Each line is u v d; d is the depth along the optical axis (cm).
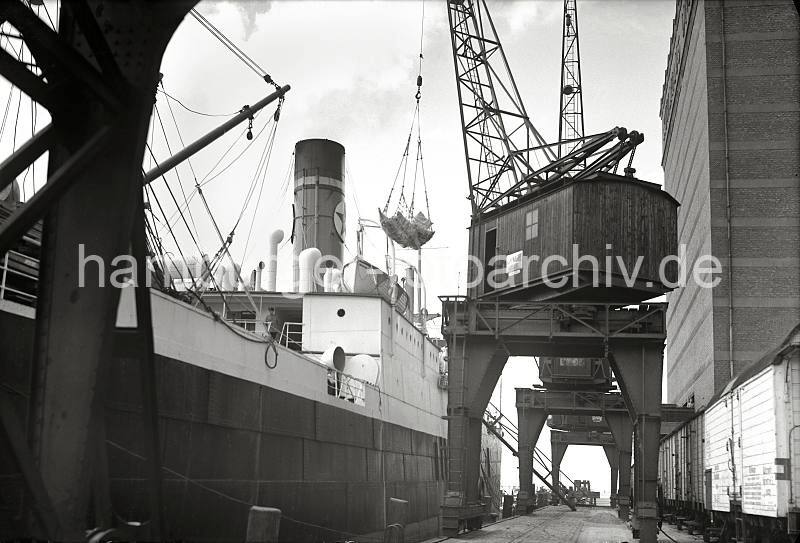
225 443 1723
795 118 4775
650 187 3044
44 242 892
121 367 1398
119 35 857
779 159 4750
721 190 4772
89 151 824
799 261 4616
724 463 2664
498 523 4509
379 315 2897
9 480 1141
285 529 1975
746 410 2209
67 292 874
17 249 1368
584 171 3297
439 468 3912
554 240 3020
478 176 3900
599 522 5000
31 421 866
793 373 1812
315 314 2888
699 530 3559
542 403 6028
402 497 3084
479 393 3064
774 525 1955
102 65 840
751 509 2144
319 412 2242
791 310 4566
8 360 1170
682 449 4112
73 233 877
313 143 3372
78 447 855
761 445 2000
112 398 1369
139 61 856
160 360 1503
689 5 5719
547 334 3014
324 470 2256
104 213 867
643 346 2959
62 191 812
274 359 2002
